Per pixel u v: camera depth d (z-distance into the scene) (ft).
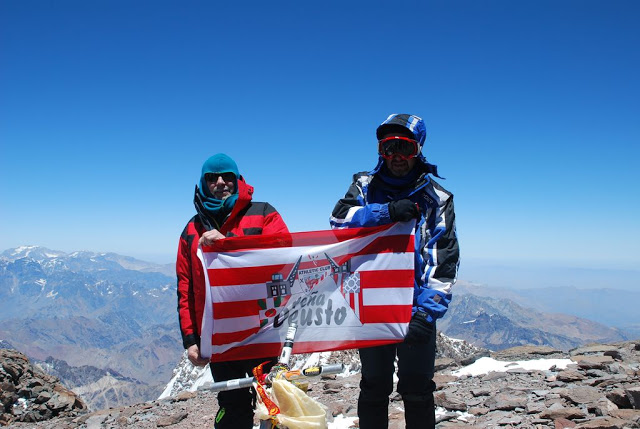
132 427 15.97
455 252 8.68
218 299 8.92
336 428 13.29
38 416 19.25
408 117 8.77
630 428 10.30
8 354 21.49
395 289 8.87
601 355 18.44
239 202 9.27
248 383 7.27
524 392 14.10
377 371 8.96
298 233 9.09
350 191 9.42
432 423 8.89
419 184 8.85
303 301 9.10
